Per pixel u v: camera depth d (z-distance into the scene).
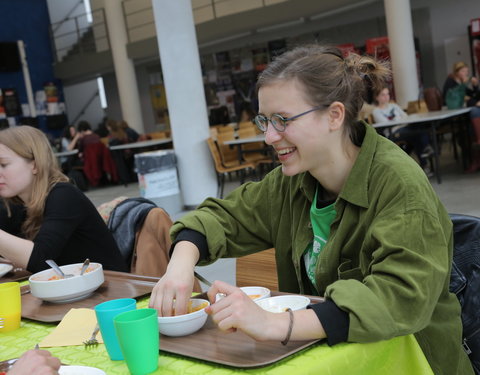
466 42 13.24
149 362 0.98
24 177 2.07
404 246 1.08
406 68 11.59
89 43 17.17
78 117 19.05
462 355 1.29
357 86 1.28
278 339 0.99
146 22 15.55
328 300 1.06
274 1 13.48
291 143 1.23
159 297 1.23
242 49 15.48
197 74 7.18
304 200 1.44
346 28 14.09
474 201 5.36
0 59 16.44
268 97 1.22
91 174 11.58
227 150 7.91
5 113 16.66
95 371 0.96
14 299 1.33
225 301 1.01
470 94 7.69
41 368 0.90
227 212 1.58
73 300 1.49
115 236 2.26
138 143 10.59
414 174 1.17
